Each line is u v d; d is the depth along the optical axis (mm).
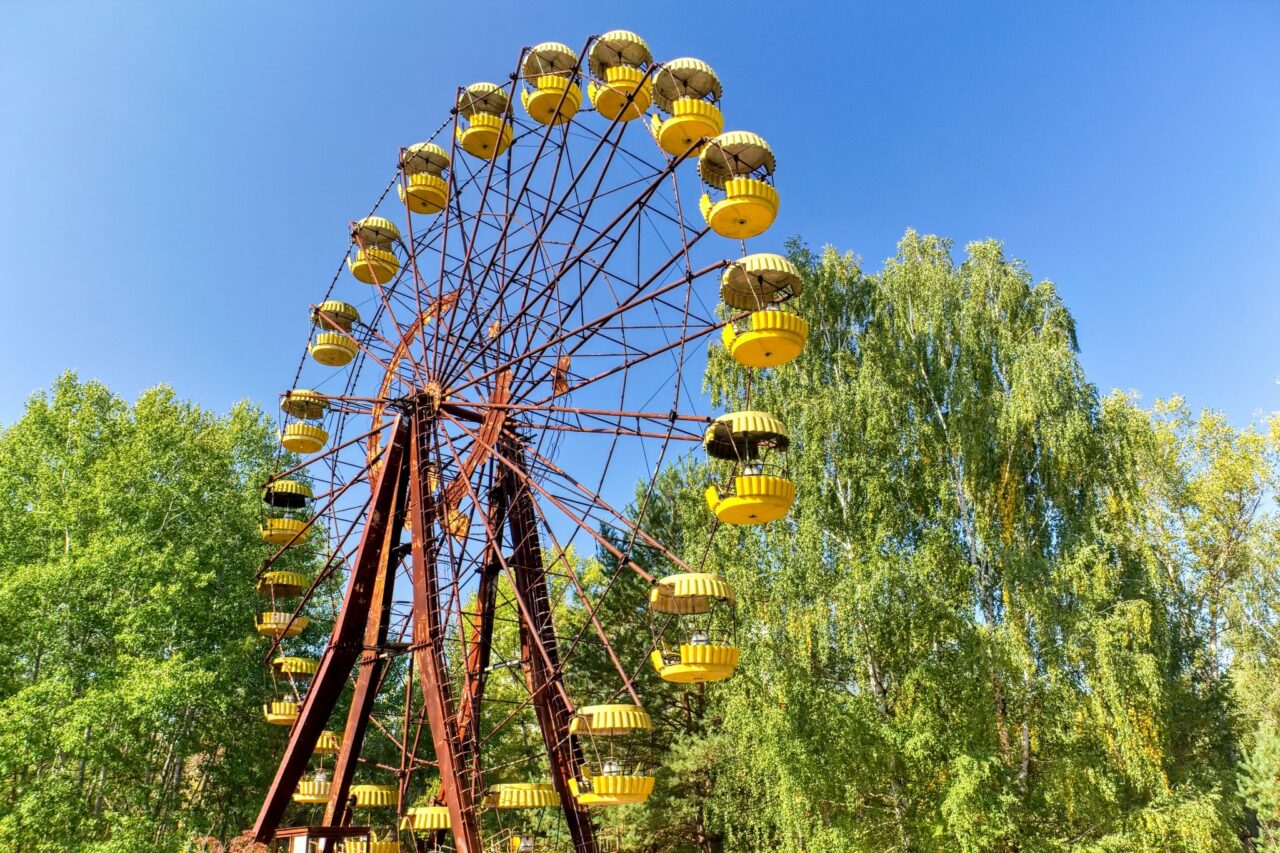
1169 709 24922
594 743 17766
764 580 27578
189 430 35688
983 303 30672
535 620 22062
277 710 24656
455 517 23625
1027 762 25672
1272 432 42062
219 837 33375
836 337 31109
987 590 27406
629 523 20672
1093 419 28016
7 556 28094
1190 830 22781
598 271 21797
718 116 19547
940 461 29016
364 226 27672
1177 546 41781
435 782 40094
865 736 25094
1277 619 40094
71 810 23656
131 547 27734
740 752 27734
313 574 38312
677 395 19500
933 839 24109
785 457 28484
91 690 25281
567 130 23359
